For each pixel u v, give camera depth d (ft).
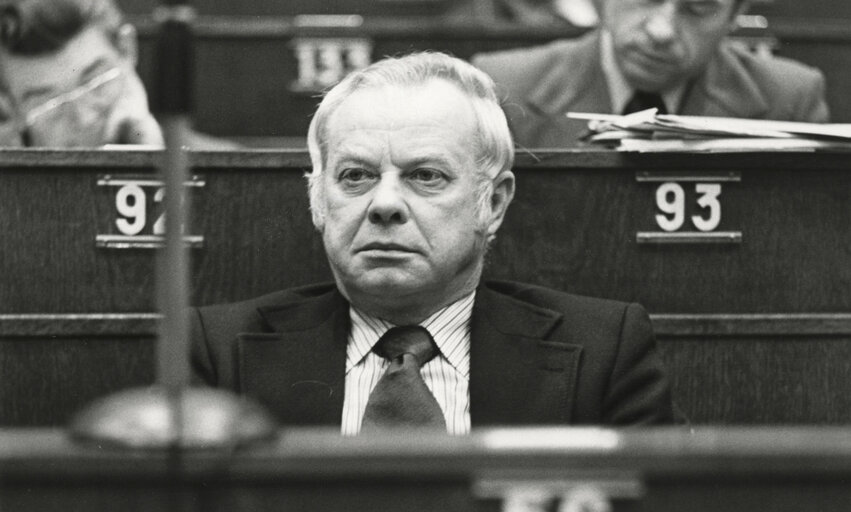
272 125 33.65
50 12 23.24
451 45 32.48
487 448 8.88
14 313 17.66
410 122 15.33
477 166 15.64
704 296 18.30
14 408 17.71
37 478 8.69
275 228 18.07
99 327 17.74
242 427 8.96
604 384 15.43
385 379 15.01
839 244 18.35
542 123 22.93
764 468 8.85
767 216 18.29
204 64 33.42
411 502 8.87
